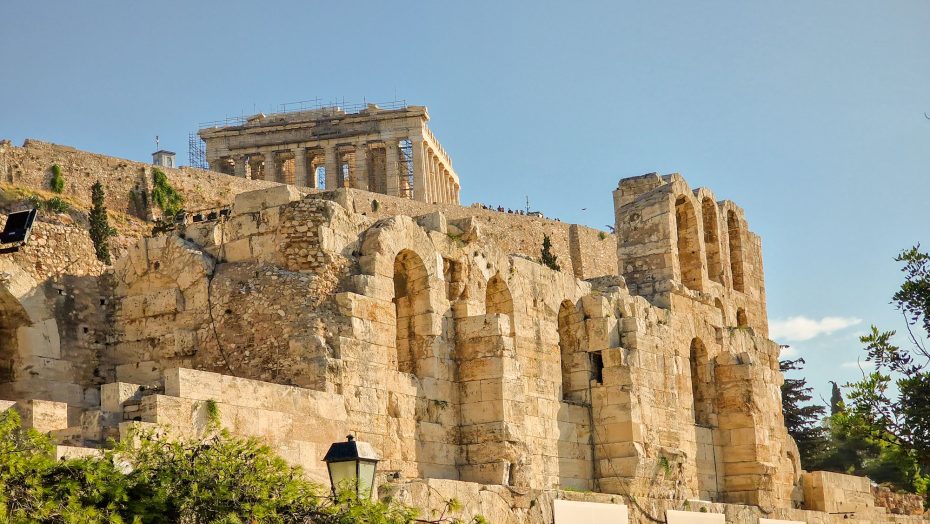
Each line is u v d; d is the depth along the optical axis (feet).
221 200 313.53
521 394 155.94
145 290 146.92
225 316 140.97
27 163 279.28
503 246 374.84
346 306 139.13
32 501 87.35
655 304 199.72
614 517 155.43
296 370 134.92
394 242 147.95
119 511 91.71
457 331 156.25
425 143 529.86
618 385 175.42
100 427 110.63
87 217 273.54
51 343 141.08
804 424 351.46
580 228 401.49
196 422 115.24
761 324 233.55
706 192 219.00
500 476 150.20
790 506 212.23
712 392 204.13
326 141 524.93
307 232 141.79
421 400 148.36
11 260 139.85
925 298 126.72
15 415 91.09
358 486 99.96
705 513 179.11
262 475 98.17
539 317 171.53
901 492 274.77
